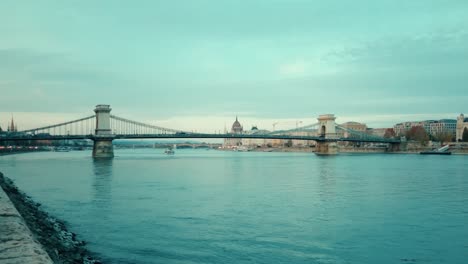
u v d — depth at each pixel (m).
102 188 56.28
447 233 30.27
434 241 28.17
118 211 38.31
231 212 37.88
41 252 14.09
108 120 159.75
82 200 45.12
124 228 31.50
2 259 13.14
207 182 64.88
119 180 67.62
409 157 178.12
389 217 35.75
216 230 30.94
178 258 24.45
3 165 109.75
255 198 46.84
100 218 35.09
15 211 21.31
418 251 26.00
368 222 33.84
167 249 26.14
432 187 57.94
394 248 26.55
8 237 15.90
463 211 38.59
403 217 35.66
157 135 162.00
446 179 69.94
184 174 81.31
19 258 13.25
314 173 84.12
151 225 32.50
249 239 28.47
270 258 24.52
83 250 25.00
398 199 45.91
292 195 49.38
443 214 37.19
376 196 48.56
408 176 76.00
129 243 27.38
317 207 40.59
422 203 43.16
